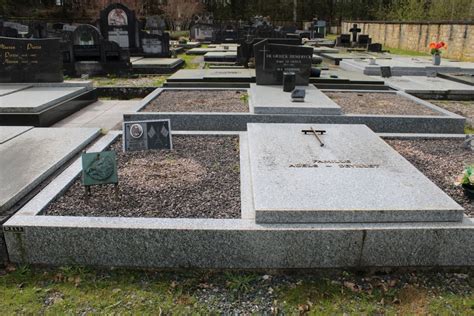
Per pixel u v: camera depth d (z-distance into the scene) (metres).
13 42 9.44
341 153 4.83
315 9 50.25
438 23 21.08
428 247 3.46
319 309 3.10
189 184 4.42
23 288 3.29
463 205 4.02
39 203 3.87
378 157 4.71
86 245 3.48
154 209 3.86
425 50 22.75
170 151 5.43
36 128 6.25
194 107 7.73
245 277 3.41
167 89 9.50
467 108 9.52
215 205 3.94
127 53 13.81
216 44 26.06
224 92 9.32
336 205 3.56
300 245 3.44
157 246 3.46
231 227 3.44
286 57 9.13
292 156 4.71
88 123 8.12
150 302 3.16
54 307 3.10
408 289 3.31
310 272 3.49
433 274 3.49
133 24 17.48
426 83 11.20
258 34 22.48
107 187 4.32
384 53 20.91
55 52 9.54
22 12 40.69
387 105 8.14
